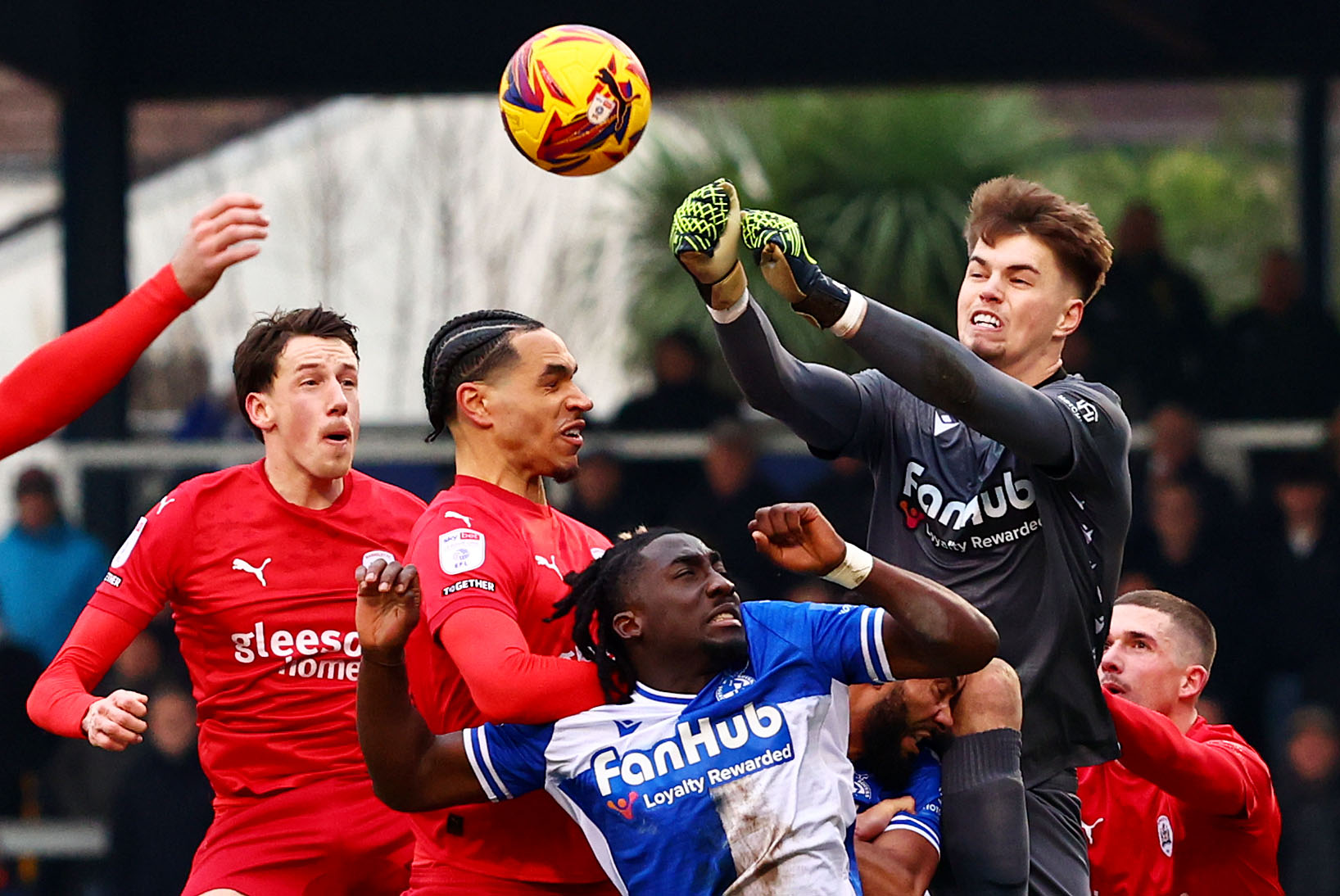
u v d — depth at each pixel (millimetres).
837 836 14055
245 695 18094
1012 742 15148
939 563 15719
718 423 35281
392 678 14016
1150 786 19000
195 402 45781
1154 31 36688
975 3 37594
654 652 14266
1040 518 15445
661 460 35438
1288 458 34812
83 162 38500
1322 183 44156
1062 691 15664
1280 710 33594
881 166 49875
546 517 15867
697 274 14344
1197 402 37406
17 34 36969
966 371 14203
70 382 14164
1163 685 19203
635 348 51000
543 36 15727
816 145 50250
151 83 38281
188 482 18516
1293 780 32281
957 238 49062
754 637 14484
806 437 16031
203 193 55094
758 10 37500
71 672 17562
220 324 53500
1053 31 37500
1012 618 15508
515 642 14367
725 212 14141
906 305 48625
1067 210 15812
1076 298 15938
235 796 18203
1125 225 38531
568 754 14172
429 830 15625
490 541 15078
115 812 33094
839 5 37469
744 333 14836
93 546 36531
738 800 13953
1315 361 37688
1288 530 34094
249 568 18094
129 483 37312
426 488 34719
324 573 18172
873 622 14289
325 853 18047
